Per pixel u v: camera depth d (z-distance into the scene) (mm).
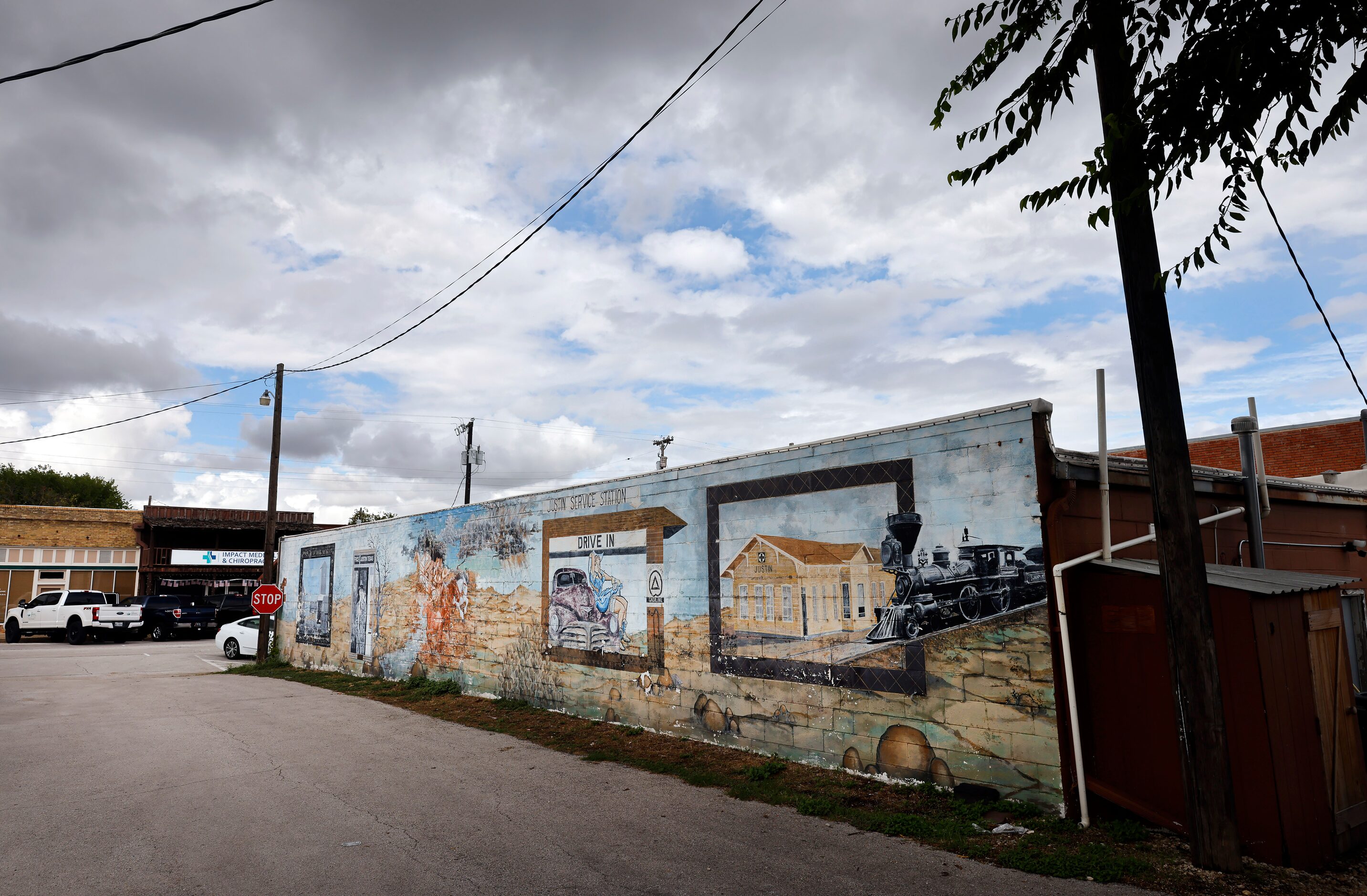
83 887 5305
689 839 6164
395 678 16500
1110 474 7035
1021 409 6750
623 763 8805
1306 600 6164
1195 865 5273
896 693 7496
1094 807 6277
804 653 8375
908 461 7602
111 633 29375
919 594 7379
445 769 8664
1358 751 6340
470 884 5316
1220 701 5270
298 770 8625
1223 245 4191
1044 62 4883
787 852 5832
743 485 9250
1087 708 6508
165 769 8703
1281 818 5398
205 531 40781
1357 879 5363
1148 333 5453
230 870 5617
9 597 34719
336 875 5492
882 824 6324
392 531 17234
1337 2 3785
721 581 9422
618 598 11000
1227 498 9141
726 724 9203
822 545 8305
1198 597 5309
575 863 5695
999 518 6840
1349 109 3816
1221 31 3971
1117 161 4484
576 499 11969
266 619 21375
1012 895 4949
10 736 10727
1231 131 4070
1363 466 21453
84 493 67812
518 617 13078
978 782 6809
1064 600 6410
